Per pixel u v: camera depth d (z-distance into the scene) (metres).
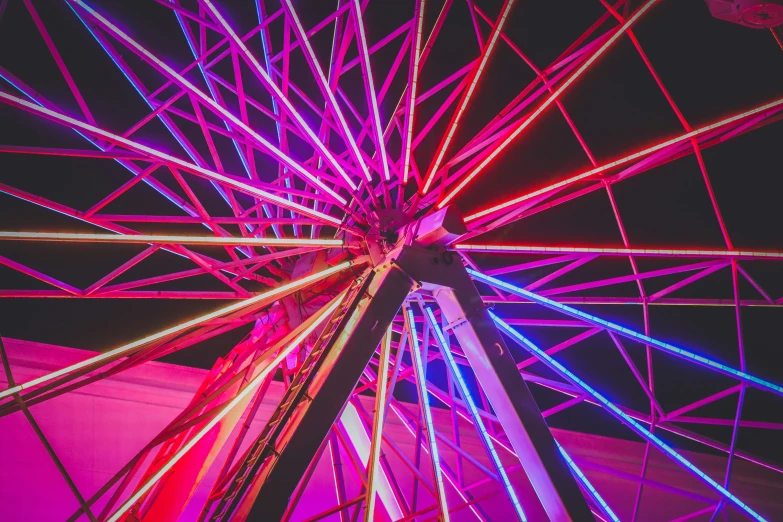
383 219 11.54
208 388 12.67
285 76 13.06
